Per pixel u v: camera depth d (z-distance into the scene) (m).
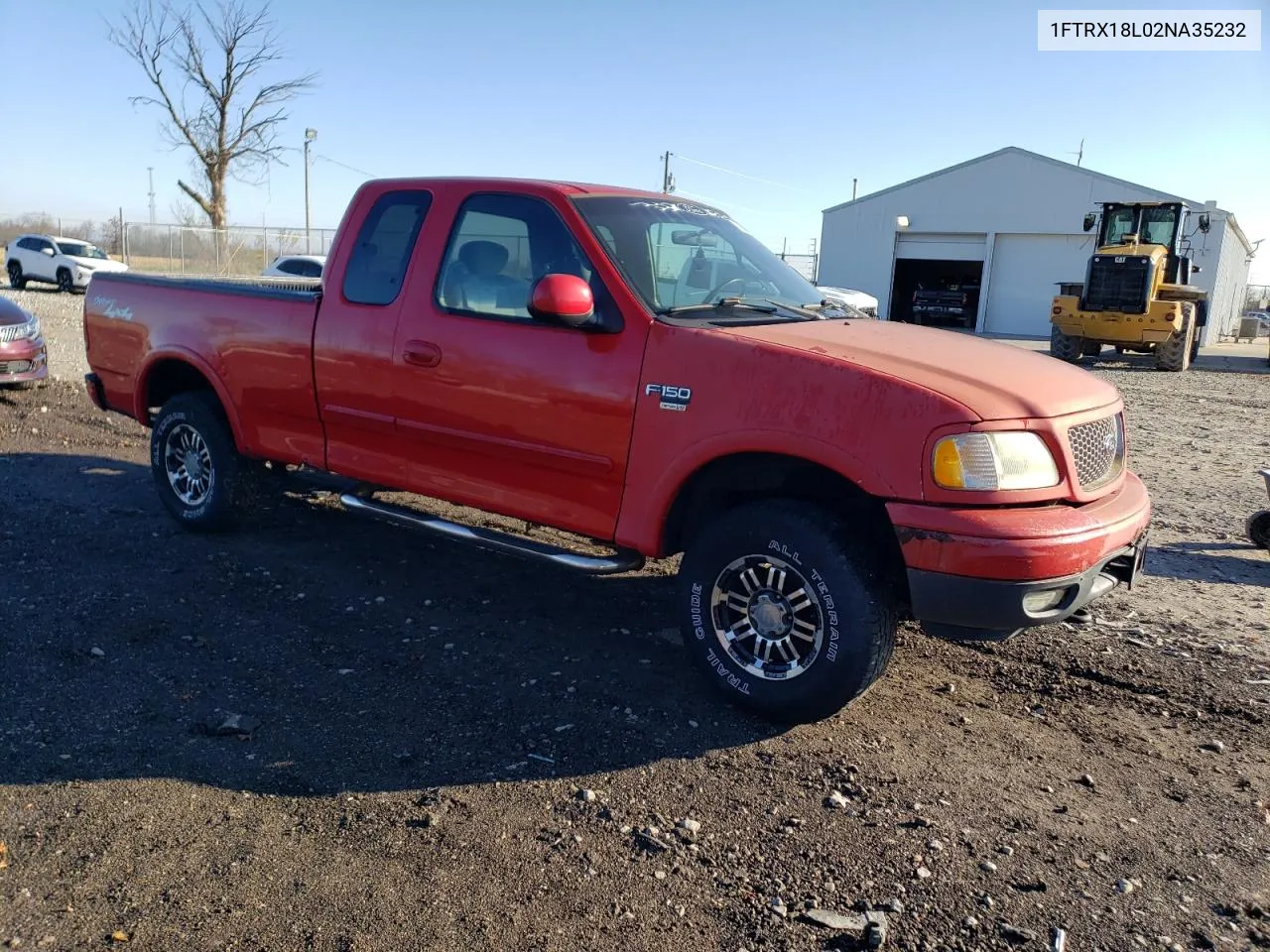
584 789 3.40
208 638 4.57
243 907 2.75
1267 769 3.67
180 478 6.17
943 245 39.09
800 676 3.74
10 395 10.76
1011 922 2.77
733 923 2.75
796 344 3.78
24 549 5.68
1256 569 6.13
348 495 5.19
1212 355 29.47
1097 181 35.78
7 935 2.61
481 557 5.89
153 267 35.38
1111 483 3.91
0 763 3.44
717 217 5.11
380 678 4.23
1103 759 3.72
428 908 2.77
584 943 2.65
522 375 4.30
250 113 40.34
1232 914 2.84
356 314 4.90
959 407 3.40
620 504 4.12
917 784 3.49
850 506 3.88
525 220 4.45
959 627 3.52
